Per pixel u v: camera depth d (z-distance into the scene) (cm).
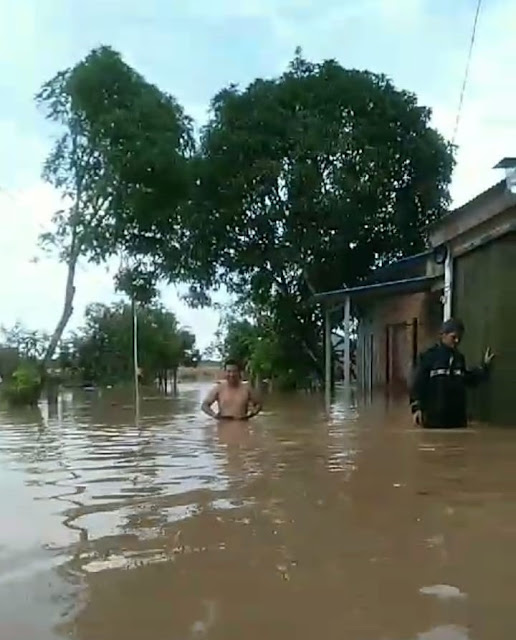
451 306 1335
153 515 525
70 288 2372
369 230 2627
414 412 1191
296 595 356
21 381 2055
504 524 489
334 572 389
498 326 1148
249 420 1331
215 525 491
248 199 2611
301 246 2612
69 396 2559
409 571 390
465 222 1254
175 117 2484
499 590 359
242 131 2611
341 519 505
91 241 2436
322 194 2577
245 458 816
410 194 2684
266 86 2678
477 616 327
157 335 4225
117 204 2439
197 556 421
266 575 386
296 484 640
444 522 496
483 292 1198
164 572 393
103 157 2388
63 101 2381
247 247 2686
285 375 2838
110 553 430
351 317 2712
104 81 2373
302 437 1034
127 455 865
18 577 388
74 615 334
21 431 1220
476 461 778
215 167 2603
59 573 394
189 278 2731
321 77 2680
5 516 528
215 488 625
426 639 302
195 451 890
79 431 1204
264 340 2961
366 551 427
